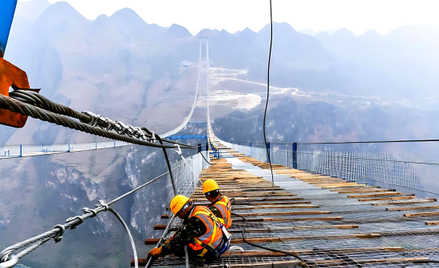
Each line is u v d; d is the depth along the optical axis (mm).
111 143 26000
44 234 1305
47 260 75438
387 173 8586
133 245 2158
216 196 3541
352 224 4957
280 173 12820
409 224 4918
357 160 9969
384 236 4320
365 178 9539
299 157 14820
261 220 5211
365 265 3244
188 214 3184
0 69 848
